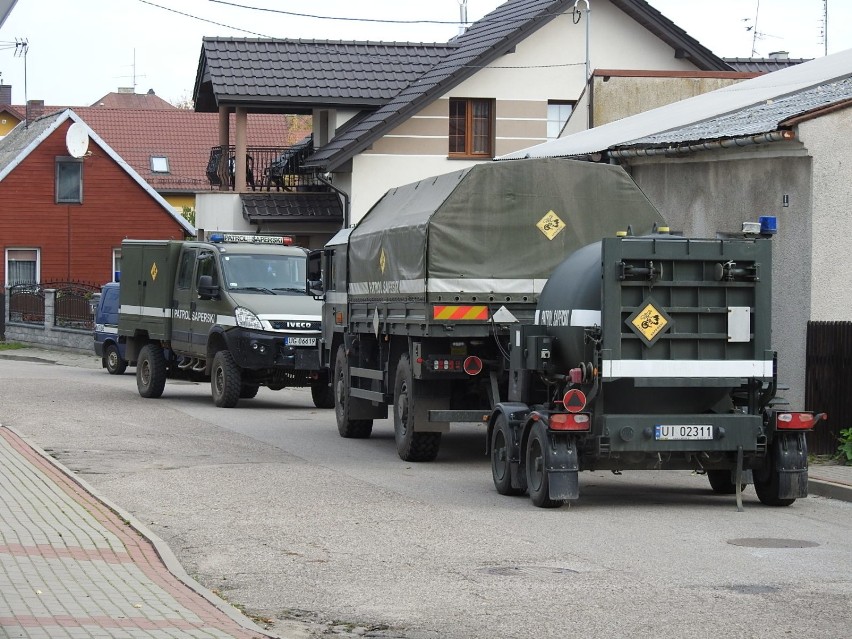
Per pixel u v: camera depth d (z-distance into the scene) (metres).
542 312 16.48
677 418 15.05
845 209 20.02
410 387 19.45
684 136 22.94
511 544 12.82
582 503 15.73
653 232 15.86
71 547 11.92
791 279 20.38
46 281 62.22
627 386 15.12
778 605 10.08
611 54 44.72
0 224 61.31
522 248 18.97
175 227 64.38
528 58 43.94
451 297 18.69
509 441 15.97
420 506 15.35
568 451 15.02
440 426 19.33
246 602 10.38
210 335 29.50
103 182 62.97
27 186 61.72
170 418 26.41
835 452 18.70
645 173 24.89
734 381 15.22
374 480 17.70
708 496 16.47
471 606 10.12
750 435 15.16
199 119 85.44
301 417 27.38
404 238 19.83
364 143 41.81
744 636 9.10
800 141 19.72
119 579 10.64
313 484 17.22
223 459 19.83
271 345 28.55
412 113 42.28
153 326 31.78
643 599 10.31
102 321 40.31
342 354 23.62
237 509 15.05
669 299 15.07
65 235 62.47
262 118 83.62
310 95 44.53
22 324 56.53
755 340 15.28
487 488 17.00
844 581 11.00
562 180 19.17
